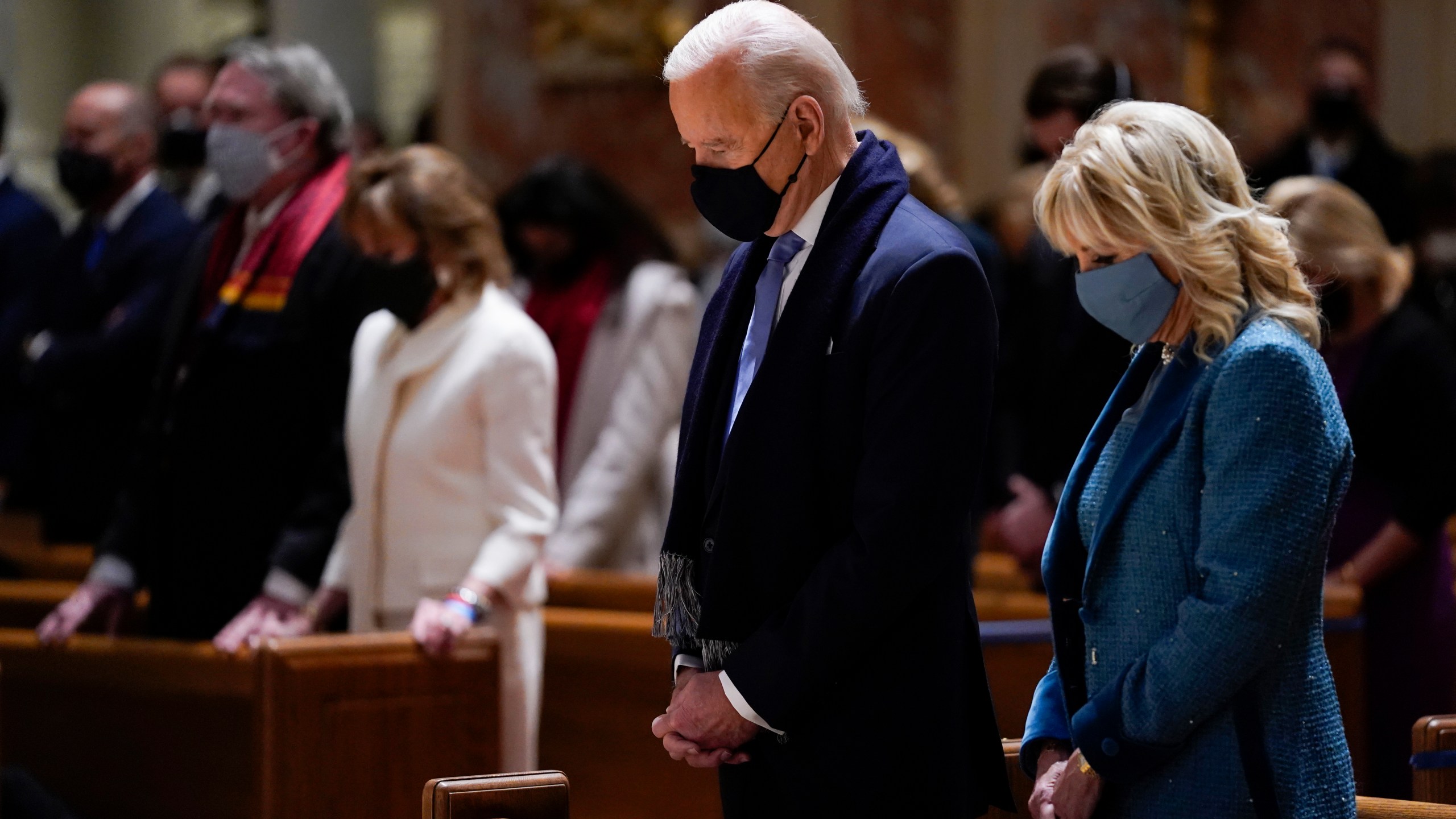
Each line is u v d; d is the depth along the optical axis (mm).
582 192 18375
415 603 12969
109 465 18703
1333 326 14375
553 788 8719
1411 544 14117
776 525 8367
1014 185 21844
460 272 13039
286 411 14227
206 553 14367
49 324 19828
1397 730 14266
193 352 14711
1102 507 7871
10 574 18562
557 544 17688
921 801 8250
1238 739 7449
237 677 13758
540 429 13062
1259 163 23016
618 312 18391
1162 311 7723
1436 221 21109
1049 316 15602
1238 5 29797
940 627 8320
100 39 47594
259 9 47906
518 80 31547
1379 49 28875
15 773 14727
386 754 12414
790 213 8688
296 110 14711
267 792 12016
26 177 44688
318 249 14328
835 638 7988
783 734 8375
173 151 23375
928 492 8000
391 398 13055
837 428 8336
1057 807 7887
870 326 8250
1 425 23062
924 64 29438
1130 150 7590
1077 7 29125
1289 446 7273
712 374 8859
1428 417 14188
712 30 8516
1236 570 7215
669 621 8836
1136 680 7535
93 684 14766
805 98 8438
